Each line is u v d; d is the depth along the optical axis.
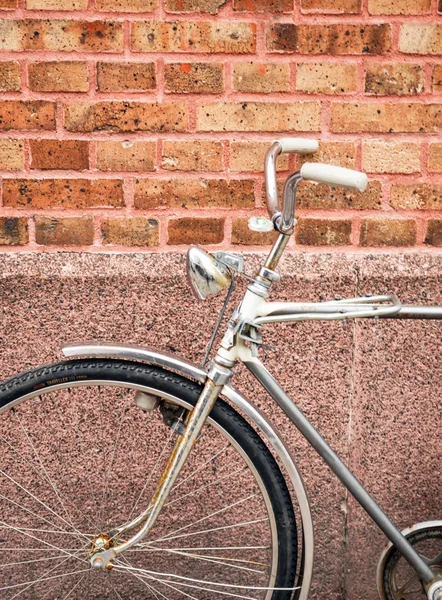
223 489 2.07
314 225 1.99
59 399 2.01
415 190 1.99
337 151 1.96
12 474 2.04
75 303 1.95
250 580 2.10
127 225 1.97
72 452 2.04
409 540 1.80
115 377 1.61
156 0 1.87
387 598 1.85
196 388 1.61
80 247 1.97
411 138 1.96
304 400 2.02
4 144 1.91
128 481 2.06
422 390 2.03
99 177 1.94
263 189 1.97
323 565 2.10
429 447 2.06
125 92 1.91
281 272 1.96
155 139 1.93
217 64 1.90
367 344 2.00
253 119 1.94
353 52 1.92
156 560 2.10
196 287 1.50
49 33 1.87
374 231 2.00
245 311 1.54
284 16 1.89
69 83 1.89
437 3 1.90
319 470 2.05
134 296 1.95
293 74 1.92
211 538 2.09
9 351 1.96
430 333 2.00
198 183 1.96
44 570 2.08
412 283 1.97
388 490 2.07
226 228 1.98
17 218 1.95
